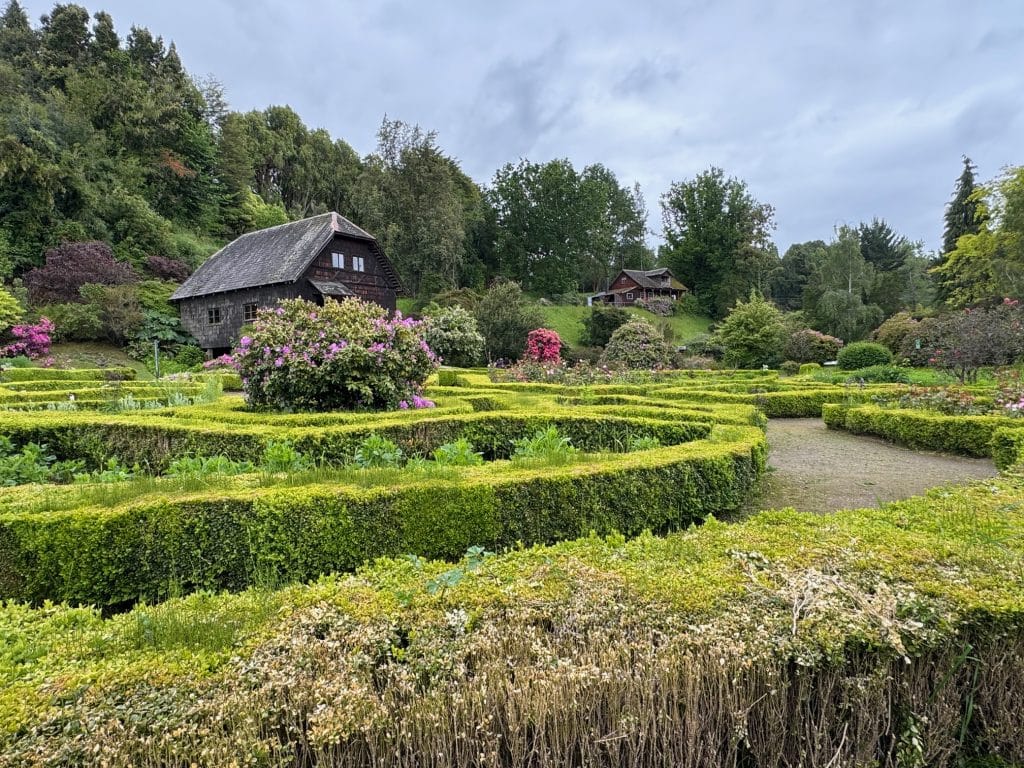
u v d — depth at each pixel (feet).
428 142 135.33
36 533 9.35
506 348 95.20
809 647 5.42
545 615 5.92
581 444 20.02
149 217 104.53
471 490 11.22
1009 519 9.08
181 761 4.29
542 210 173.88
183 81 146.10
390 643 5.52
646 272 175.83
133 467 17.80
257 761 4.37
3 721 4.31
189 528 9.91
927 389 30.01
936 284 128.47
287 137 179.63
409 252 131.95
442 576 6.63
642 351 69.46
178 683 4.83
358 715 4.63
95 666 5.12
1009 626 5.96
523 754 4.91
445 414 21.22
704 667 5.28
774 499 16.89
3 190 88.02
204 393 29.89
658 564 7.19
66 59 128.16
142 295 87.81
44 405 26.18
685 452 14.49
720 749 5.32
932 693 5.88
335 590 6.67
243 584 10.05
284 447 14.15
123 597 9.62
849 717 5.58
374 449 14.97
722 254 166.20
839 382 54.90
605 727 5.09
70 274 82.48
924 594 6.25
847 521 9.13
